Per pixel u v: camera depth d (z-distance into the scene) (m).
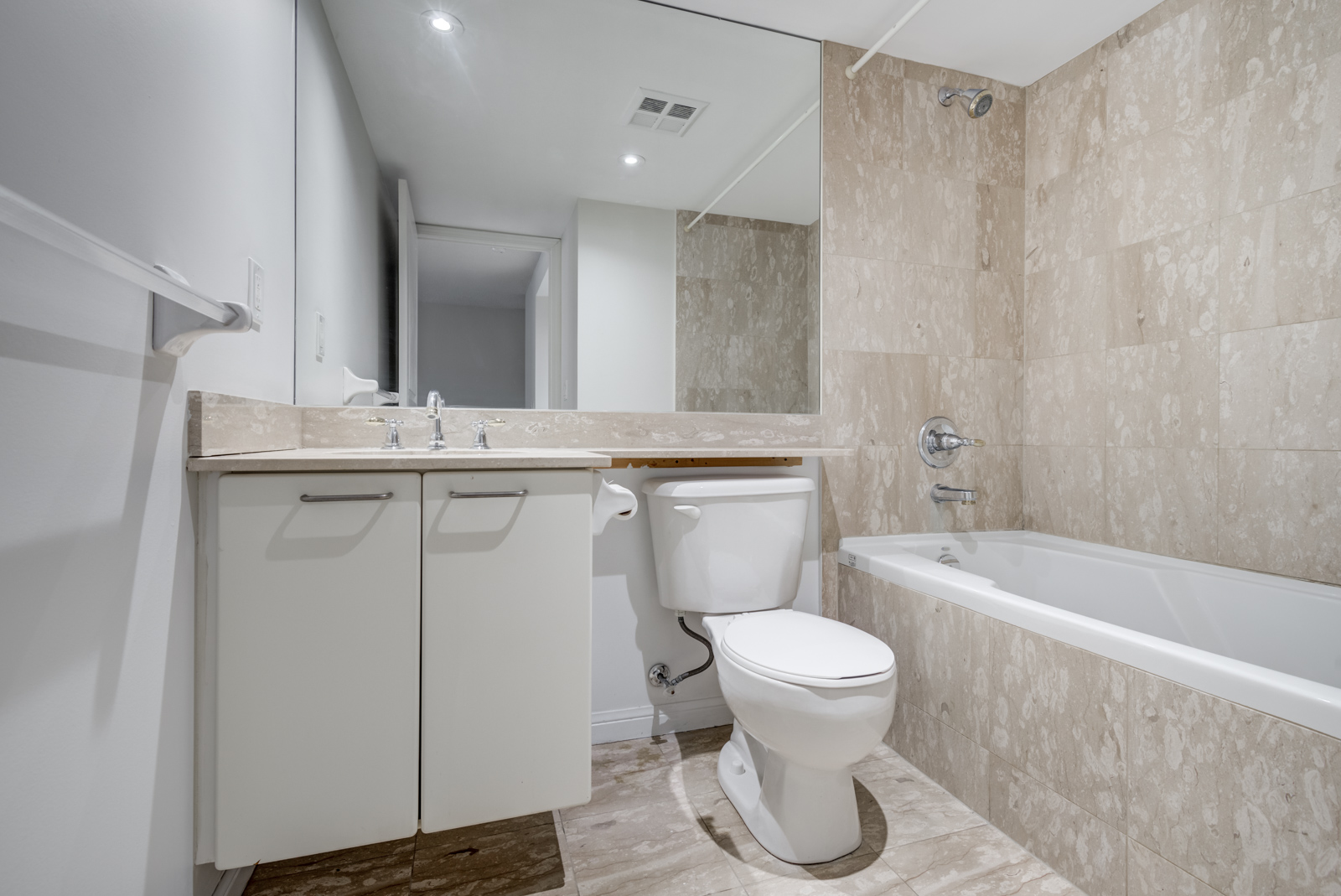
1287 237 1.53
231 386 1.12
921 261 2.16
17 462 0.57
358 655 1.00
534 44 1.76
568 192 1.81
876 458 2.11
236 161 1.13
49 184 0.60
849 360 2.08
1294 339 1.52
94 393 0.70
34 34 0.58
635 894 1.17
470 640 1.06
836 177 2.05
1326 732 0.83
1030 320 2.27
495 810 1.08
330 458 0.97
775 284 2.00
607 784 1.55
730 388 1.96
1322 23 1.46
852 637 1.33
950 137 2.19
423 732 1.04
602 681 1.77
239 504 0.95
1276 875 0.88
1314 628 1.41
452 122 1.72
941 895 1.17
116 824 0.75
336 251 1.62
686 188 1.91
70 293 0.65
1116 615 1.83
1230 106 1.65
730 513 1.61
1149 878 1.06
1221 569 1.66
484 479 1.07
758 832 1.32
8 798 0.56
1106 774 1.13
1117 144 1.96
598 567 1.76
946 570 1.68
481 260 1.75
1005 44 2.04
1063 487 2.14
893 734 1.75
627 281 1.86
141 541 0.80
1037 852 1.28
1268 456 1.57
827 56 2.03
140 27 0.78
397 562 1.02
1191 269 1.75
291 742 0.97
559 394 1.81
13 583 0.57
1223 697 0.95
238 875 1.16
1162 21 1.83
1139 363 1.89
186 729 0.94
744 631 1.37
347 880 1.21
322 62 1.60
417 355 1.70
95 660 0.70
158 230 0.83
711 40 1.90
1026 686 1.31
